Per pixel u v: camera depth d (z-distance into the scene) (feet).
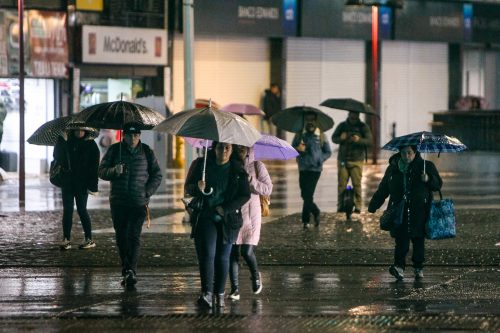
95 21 231.91
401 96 302.66
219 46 265.95
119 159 86.79
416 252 92.43
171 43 249.96
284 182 198.49
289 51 278.67
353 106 134.62
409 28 298.97
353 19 285.84
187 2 129.80
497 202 161.89
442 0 305.12
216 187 75.82
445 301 82.02
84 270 97.50
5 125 217.77
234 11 264.31
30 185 188.55
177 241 115.65
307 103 283.18
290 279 92.99
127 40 237.25
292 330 69.82
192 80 130.21
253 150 81.71
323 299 82.74
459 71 312.91
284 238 118.42
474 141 230.68
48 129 103.96
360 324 72.13
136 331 69.31
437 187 90.74
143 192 86.99
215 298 77.20
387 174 91.61
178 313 75.87
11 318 74.08
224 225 75.87
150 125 87.40
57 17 224.53
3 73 214.90
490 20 316.40
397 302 81.46
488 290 87.56
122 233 87.97
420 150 90.12
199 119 73.92
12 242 113.80
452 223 91.09
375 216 140.05
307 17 276.82
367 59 295.48
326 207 154.10
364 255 106.73
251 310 77.56
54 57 223.71
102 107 87.97
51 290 86.69
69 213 107.86
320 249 110.42
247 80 271.49
